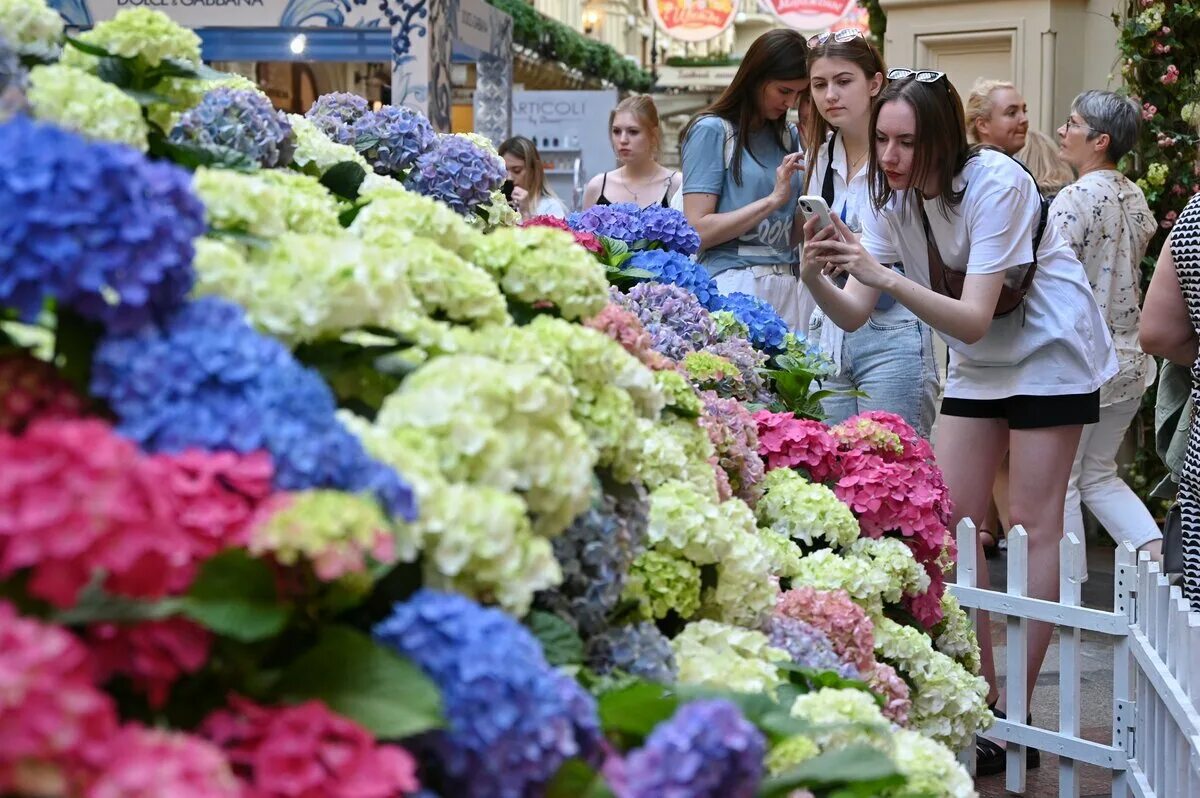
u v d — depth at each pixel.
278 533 1.21
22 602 1.09
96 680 1.12
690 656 2.13
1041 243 4.18
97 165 1.24
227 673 1.24
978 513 4.40
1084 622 3.88
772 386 4.08
